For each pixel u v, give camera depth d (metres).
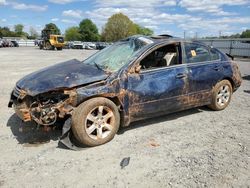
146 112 4.86
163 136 4.82
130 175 3.55
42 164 3.79
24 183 3.34
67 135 4.22
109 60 5.03
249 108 6.66
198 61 5.64
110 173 3.59
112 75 4.45
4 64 17.05
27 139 4.62
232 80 6.33
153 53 5.14
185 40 5.53
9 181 3.38
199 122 5.58
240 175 3.56
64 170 3.64
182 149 4.32
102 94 4.30
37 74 4.75
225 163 3.88
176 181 3.41
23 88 4.33
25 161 3.87
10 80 10.41
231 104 7.00
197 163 3.87
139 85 4.66
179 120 5.68
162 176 3.53
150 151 4.23
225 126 5.38
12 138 4.65
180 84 5.19
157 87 4.86
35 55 27.86
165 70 5.02
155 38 5.36
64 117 4.20
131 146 4.40
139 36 5.52
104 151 4.21
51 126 4.31
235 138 4.79
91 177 3.49
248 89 9.14
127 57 4.85
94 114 4.34
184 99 5.35
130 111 4.66
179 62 5.32
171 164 3.84
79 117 4.14
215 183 3.37
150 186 3.31
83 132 4.19
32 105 4.16
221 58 6.18
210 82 5.81
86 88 4.21
